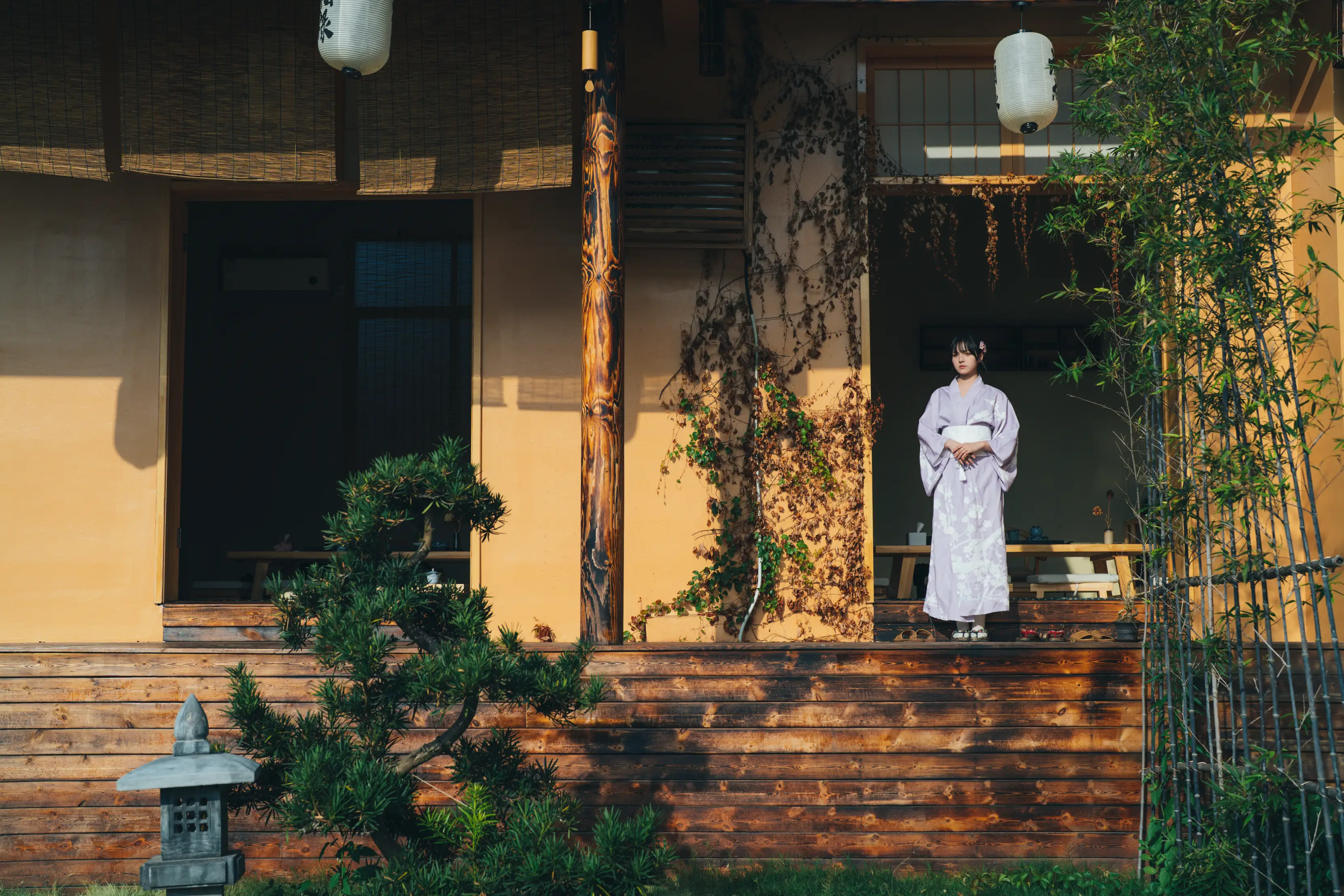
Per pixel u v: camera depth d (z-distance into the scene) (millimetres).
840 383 5918
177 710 4715
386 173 5340
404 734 4676
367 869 3609
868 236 5969
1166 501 4234
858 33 5996
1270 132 4070
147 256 5949
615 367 4941
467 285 9969
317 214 10047
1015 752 4691
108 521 5820
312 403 10070
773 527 5855
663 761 4707
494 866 3254
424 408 9969
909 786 4688
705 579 5832
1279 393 3781
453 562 8422
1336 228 5457
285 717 3676
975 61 6086
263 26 5270
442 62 5320
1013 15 5934
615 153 5008
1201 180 3984
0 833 4645
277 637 5711
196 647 4793
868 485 5855
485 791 3590
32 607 5773
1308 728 4711
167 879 3209
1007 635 5680
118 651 4734
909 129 6098
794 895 4281
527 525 5875
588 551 4867
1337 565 3430
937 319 9727
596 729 4719
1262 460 3850
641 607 5836
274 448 10070
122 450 5863
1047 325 9672
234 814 4609
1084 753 4676
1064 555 6727
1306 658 3582
